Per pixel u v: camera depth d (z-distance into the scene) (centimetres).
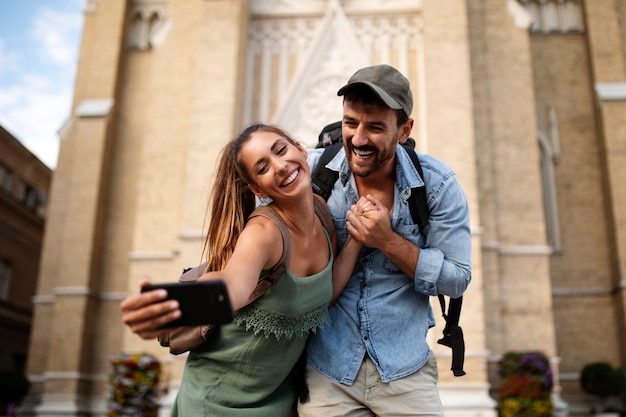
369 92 271
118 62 1905
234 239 255
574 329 1656
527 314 1492
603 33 1806
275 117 1599
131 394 1323
